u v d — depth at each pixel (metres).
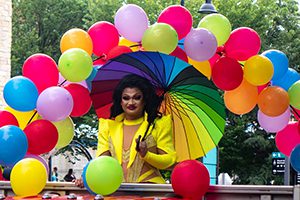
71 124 7.76
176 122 6.82
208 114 6.71
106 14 28.14
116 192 6.01
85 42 7.54
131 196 5.75
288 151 8.21
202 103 6.70
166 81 6.62
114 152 6.44
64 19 31.94
